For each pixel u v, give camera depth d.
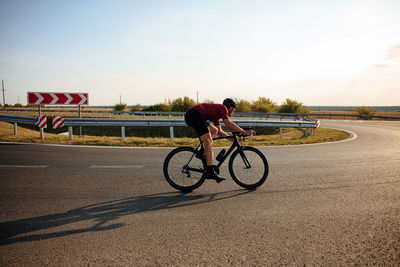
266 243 2.58
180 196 3.98
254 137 13.34
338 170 5.68
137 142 10.00
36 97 10.89
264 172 4.39
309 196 3.99
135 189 4.29
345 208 3.50
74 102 11.40
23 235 2.70
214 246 2.52
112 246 2.50
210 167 4.23
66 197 3.87
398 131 17.03
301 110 34.00
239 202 3.73
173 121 11.86
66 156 7.11
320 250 2.45
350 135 14.50
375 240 2.64
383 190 4.27
